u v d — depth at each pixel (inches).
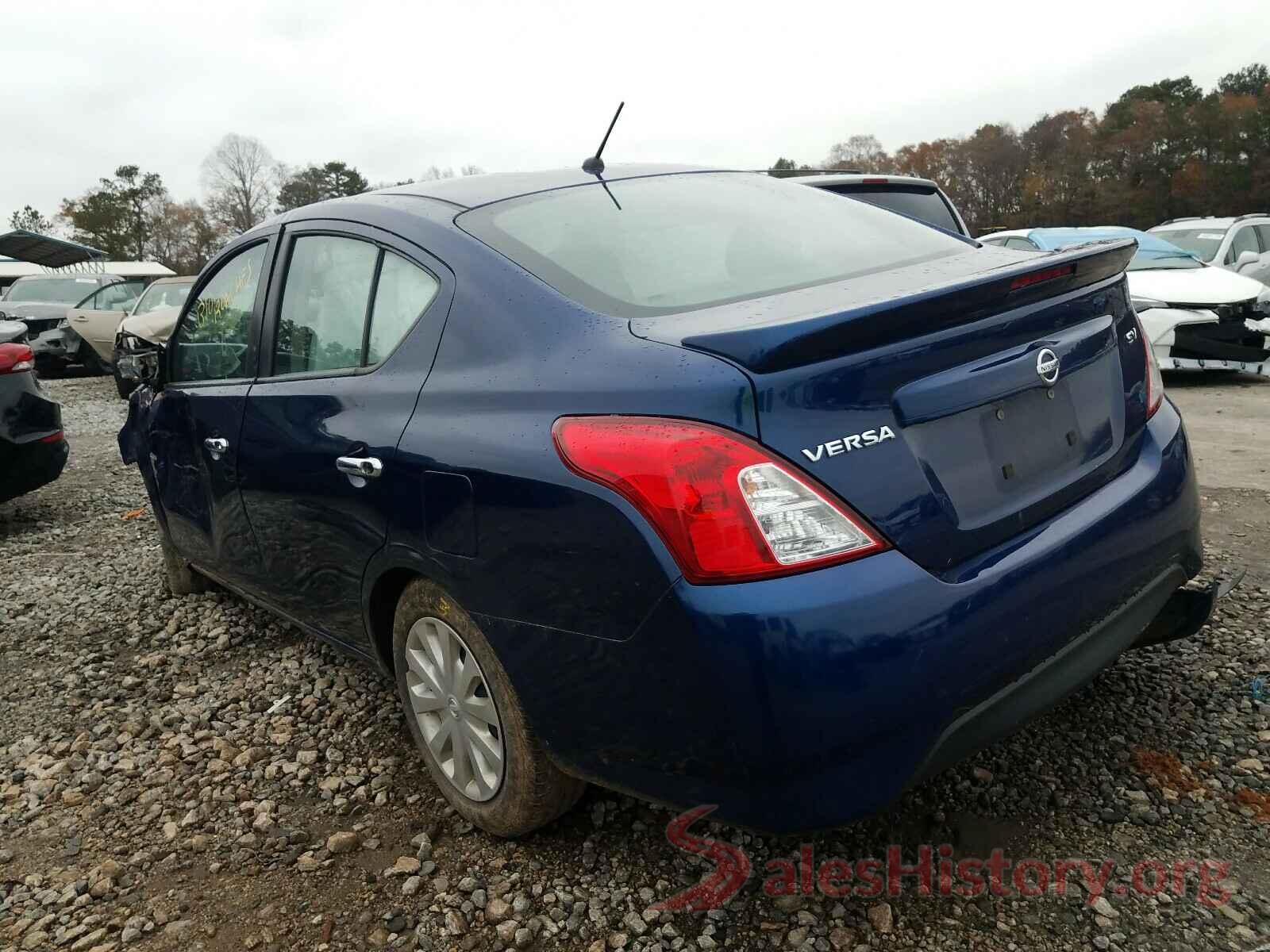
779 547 66.3
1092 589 79.5
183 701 133.3
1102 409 87.9
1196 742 102.2
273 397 113.7
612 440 71.3
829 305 76.2
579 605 74.2
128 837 102.0
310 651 146.5
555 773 86.9
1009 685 73.4
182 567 171.2
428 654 96.3
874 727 67.1
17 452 216.2
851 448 69.0
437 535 86.5
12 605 178.4
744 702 66.3
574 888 87.6
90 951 84.7
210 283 139.5
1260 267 400.8
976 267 89.9
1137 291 336.8
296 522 111.0
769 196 113.7
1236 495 189.9
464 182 112.2
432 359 91.5
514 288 87.6
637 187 109.7
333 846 95.9
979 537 74.1
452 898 87.7
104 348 611.8
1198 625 97.0
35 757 121.0
